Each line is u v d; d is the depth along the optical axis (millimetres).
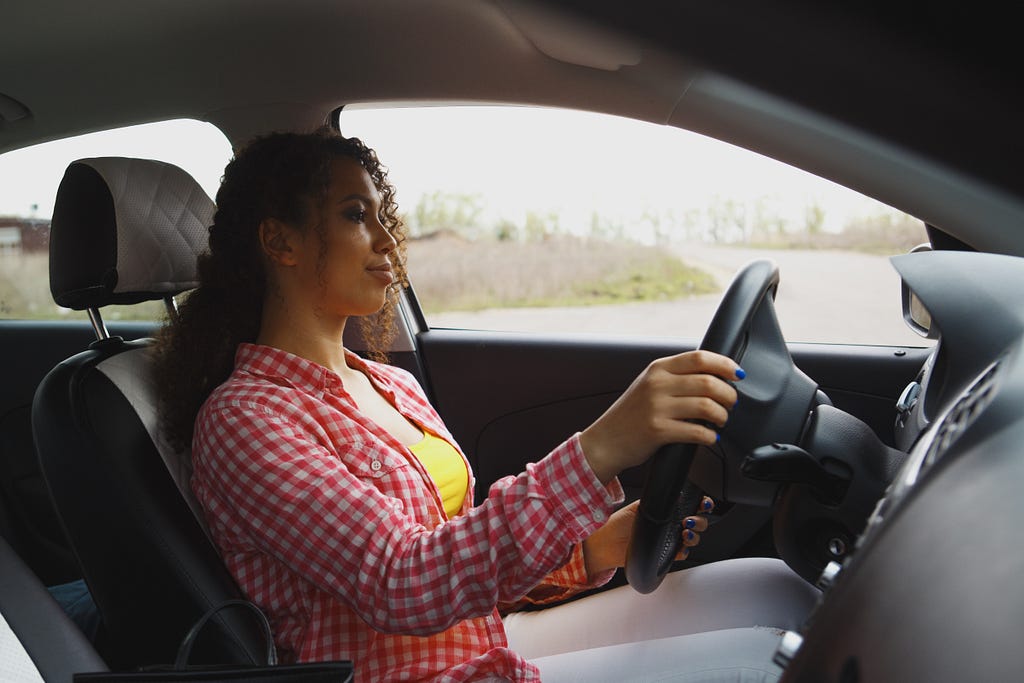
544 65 1707
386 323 1949
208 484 1339
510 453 2354
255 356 1425
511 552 1143
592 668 1349
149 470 1369
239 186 1484
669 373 1081
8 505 2367
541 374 2320
